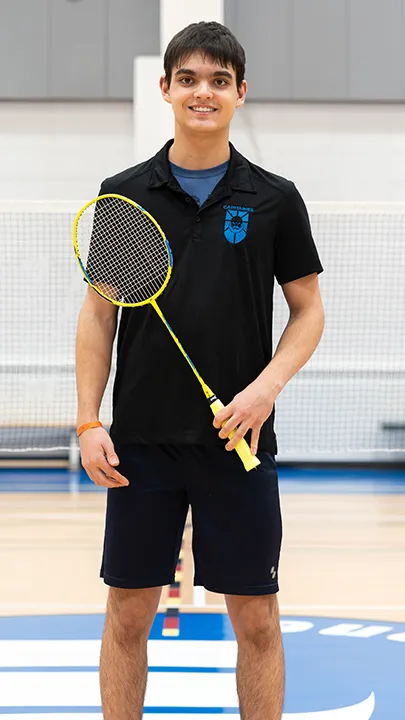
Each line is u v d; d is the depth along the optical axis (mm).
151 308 2279
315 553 5586
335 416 9289
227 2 9789
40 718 2957
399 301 9023
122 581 2295
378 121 10000
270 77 9875
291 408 9266
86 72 9852
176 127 2305
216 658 3574
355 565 5277
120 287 2305
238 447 2156
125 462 2303
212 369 2254
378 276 9008
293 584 4824
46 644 3742
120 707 2348
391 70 9852
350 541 5945
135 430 2283
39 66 9820
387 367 8805
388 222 8922
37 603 4391
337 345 8719
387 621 4113
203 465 2260
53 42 9820
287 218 2297
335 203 6156
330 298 9031
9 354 8961
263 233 2264
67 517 6688
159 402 2270
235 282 2256
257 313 2291
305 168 10039
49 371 8969
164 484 2287
